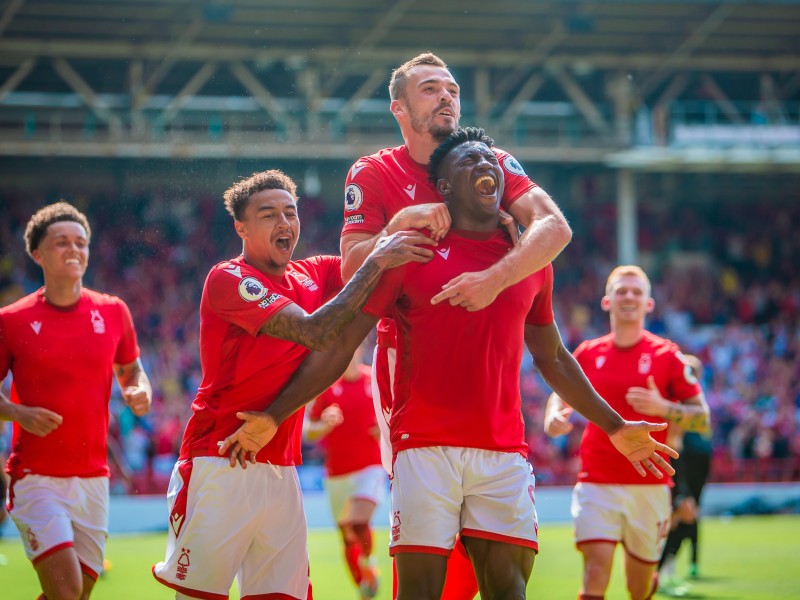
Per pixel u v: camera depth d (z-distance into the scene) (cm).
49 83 2719
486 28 2561
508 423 433
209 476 457
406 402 431
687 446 917
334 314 413
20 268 2673
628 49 2689
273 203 473
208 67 2508
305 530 478
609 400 687
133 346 609
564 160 2625
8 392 1009
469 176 427
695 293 2916
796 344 2688
